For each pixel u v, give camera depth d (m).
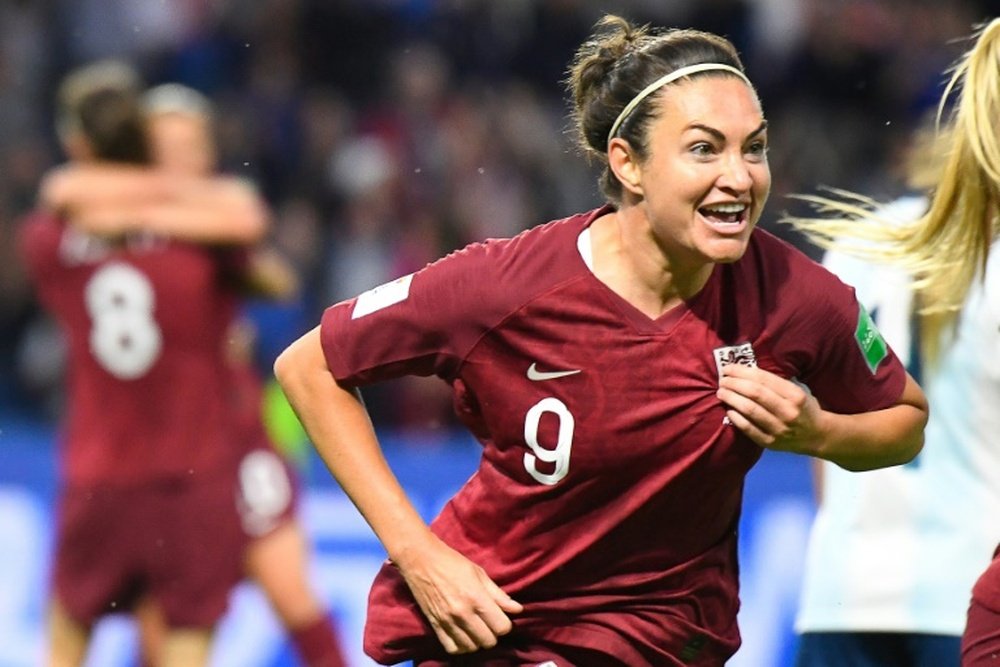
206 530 20.42
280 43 38.84
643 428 10.62
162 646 20.62
